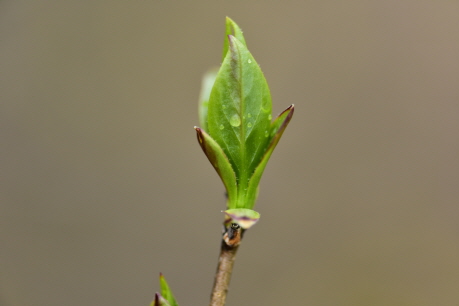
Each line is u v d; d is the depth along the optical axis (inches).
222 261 8.0
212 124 8.0
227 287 8.0
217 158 8.0
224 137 8.0
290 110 8.0
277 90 19.7
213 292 8.0
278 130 8.0
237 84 8.0
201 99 8.5
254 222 7.7
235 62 7.9
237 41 7.9
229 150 8.0
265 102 8.0
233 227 8.0
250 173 8.1
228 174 8.0
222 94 8.0
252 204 8.1
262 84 8.0
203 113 8.5
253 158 8.1
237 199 8.1
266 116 8.0
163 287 8.1
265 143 8.1
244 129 8.0
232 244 8.0
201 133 7.9
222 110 8.0
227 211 7.7
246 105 8.0
